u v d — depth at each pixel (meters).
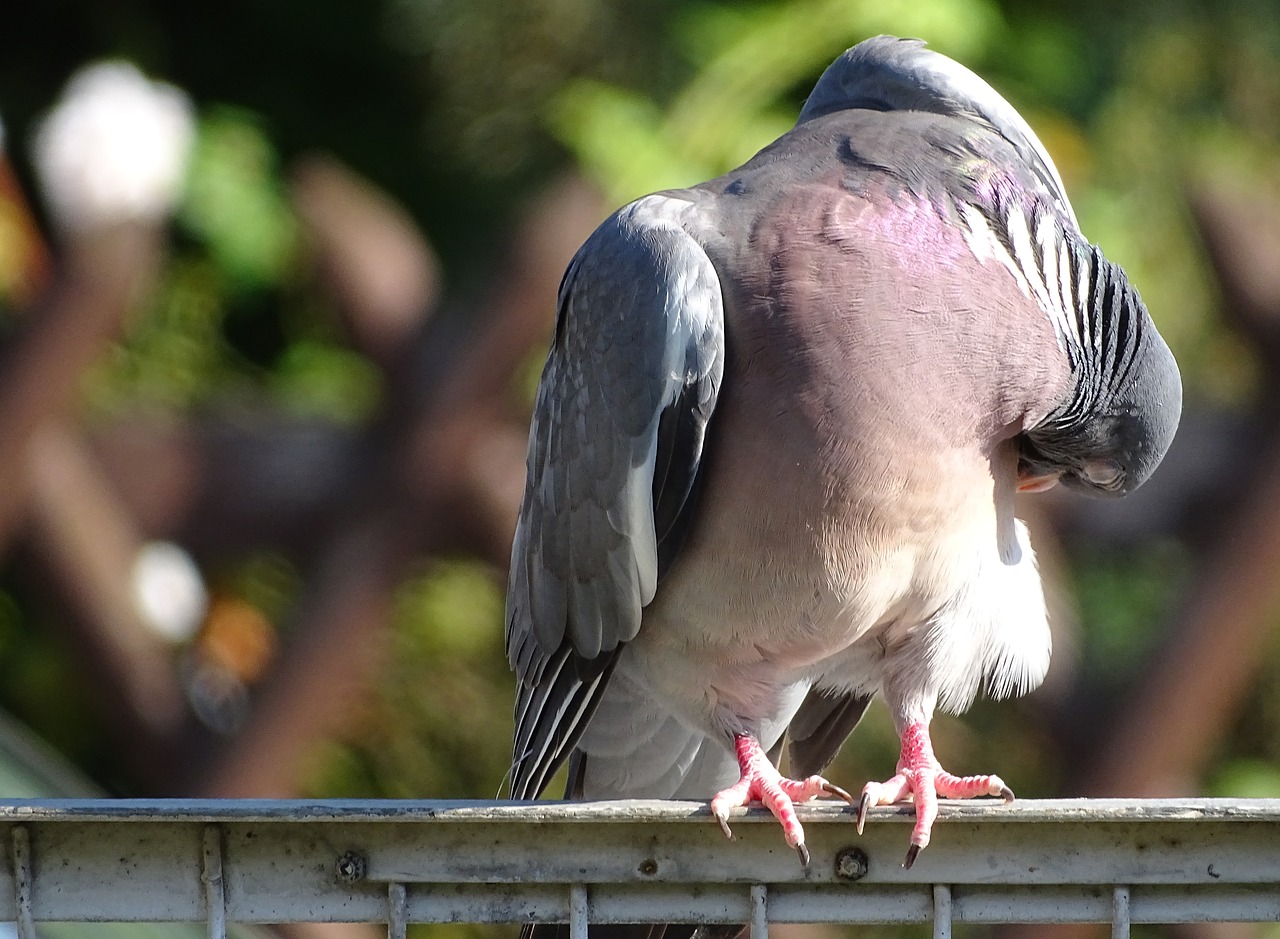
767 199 5.82
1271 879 4.32
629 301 5.75
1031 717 9.27
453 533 8.91
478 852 4.46
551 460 6.14
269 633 10.77
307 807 4.31
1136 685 9.04
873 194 5.73
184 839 4.40
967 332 5.57
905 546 5.70
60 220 8.68
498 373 8.72
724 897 4.53
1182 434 9.05
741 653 5.96
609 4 11.93
